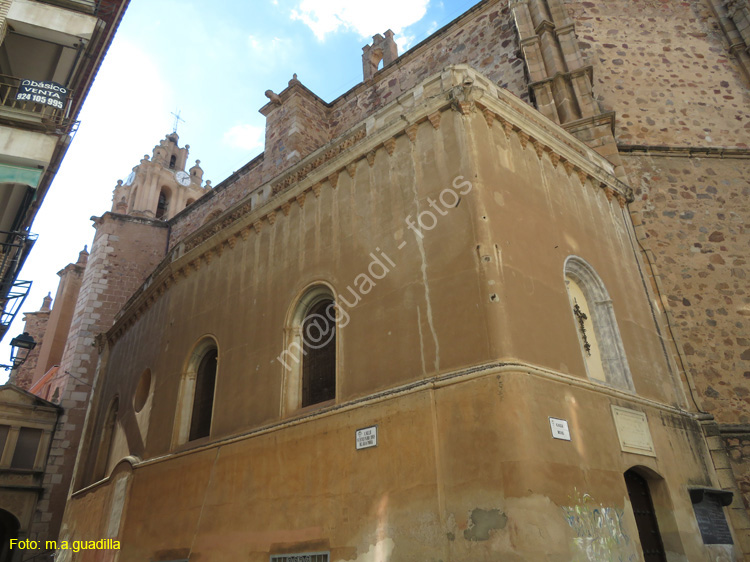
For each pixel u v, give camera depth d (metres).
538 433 7.79
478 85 10.75
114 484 15.40
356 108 22.34
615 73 17.59
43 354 38.97
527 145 11.23
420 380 8.88
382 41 24.34
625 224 13.58
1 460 23.58
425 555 7.77
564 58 16.22
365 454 9.05
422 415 8.54
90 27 12.79
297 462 10.09
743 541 10.77
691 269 14.00
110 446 18.69
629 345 11.18
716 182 15.23
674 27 18.52
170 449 13.57
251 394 11.98
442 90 10.70
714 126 16.56
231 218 15.34
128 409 17.39
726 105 16.95
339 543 8.88
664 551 9.62
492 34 19.03
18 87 11.97
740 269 14.02
